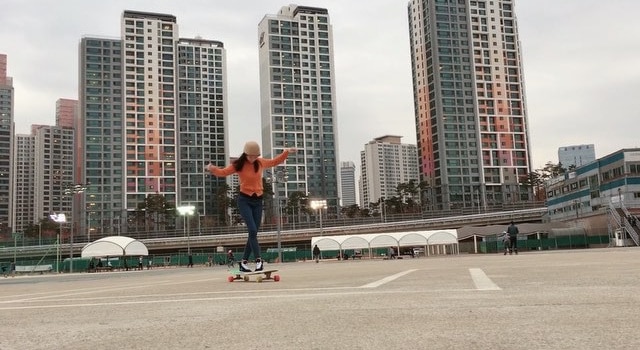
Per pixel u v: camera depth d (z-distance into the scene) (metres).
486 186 173.62
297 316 4.07
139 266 65.25
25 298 7.30
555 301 4.43
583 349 2.59
